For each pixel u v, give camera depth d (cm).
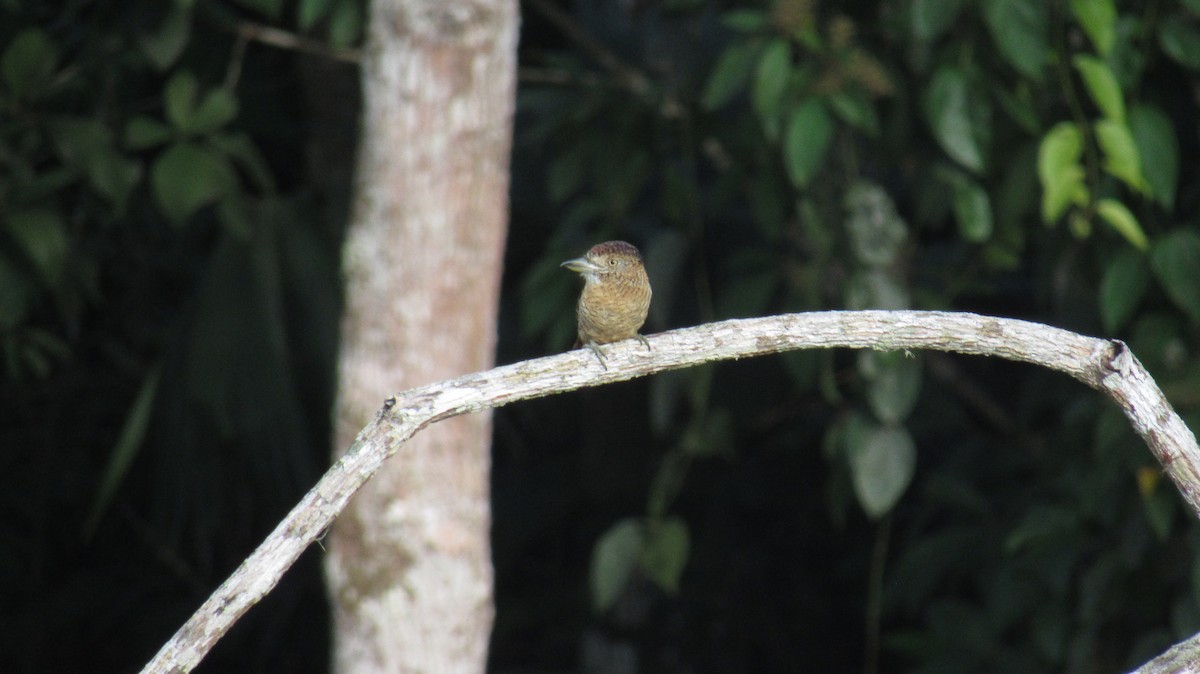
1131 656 1038
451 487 854
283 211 1098
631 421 1546
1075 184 817
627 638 1582
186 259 1422
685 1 1083
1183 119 1075
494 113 845
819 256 999
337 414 860
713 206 1115
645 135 1083
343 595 858
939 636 1186
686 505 1708
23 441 1566
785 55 877
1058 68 886
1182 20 920
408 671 848
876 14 1003
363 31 1097
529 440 1677
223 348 1068
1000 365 1597
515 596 1736
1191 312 865
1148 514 990
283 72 1364
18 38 1012
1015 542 1029
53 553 1647
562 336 1076
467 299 845
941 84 886
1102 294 899
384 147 838
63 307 1168
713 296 1209
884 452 941
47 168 1235
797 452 1711
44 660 1666
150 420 1332
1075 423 1046
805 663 1784
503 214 869
